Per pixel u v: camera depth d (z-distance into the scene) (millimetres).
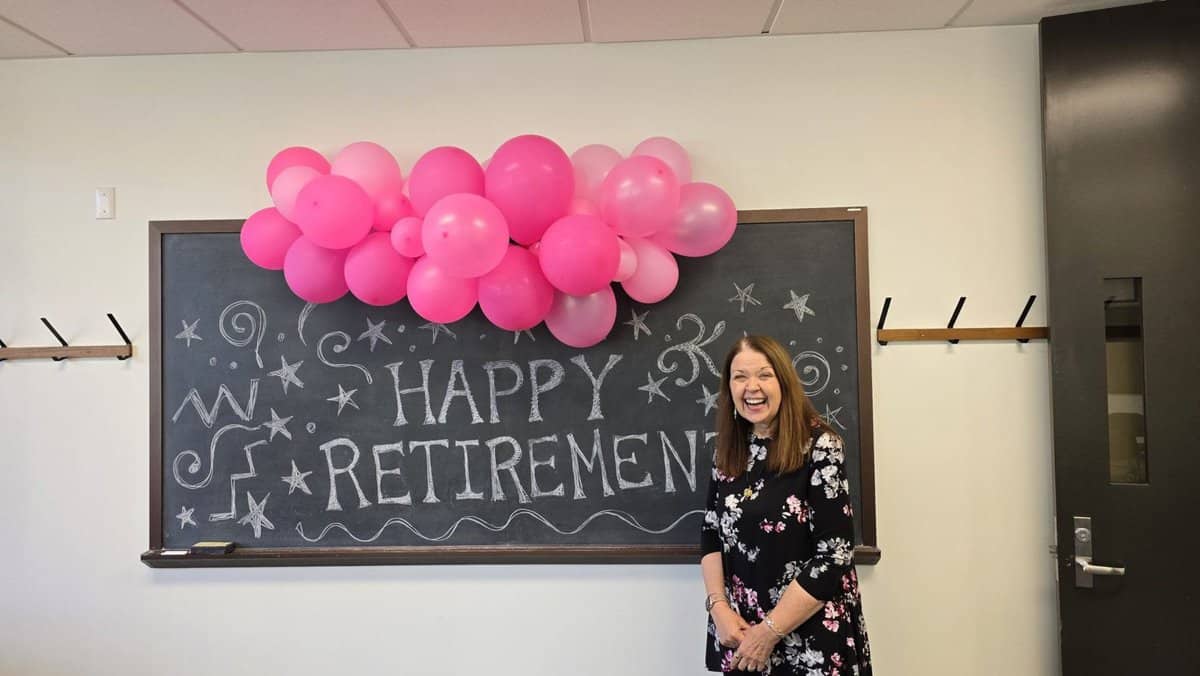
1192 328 1809
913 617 1951
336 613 2004
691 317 1983
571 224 1595
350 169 1776
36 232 2059
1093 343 1852
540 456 1986
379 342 2008
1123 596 1814
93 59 2066
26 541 2033
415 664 1993
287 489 2002
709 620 1687
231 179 2047
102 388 2045
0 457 2047
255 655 2006
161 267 2023
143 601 2020
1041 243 1966
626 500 1974
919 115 1987
